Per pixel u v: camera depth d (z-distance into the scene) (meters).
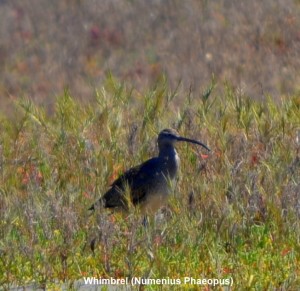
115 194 38.69
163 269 33.00
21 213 36.59
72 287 33.03
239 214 36.94
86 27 80.38
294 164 39.56
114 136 45.19
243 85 54.62
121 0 86.75
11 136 46.38
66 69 69.62
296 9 78.19
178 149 43.34
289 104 48.00
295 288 32.12
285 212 36.66
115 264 34.34
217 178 39.44
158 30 78.88
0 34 78.56
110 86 53.59
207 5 81.25
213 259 33.72
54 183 40.03
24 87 64.88
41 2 87.44
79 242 35.19
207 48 71.31
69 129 46.69
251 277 32.34
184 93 56.97
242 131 45.12
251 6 79.12
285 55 67.81
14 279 33.84
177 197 38.28
